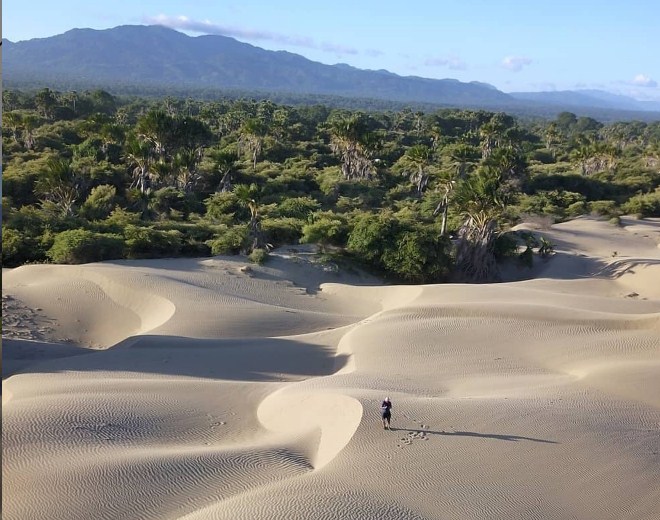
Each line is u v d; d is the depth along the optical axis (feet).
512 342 110.11
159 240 159.33
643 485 61.11
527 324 117.80
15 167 213.46
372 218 177.06
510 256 187.21
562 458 63.98
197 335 113.60
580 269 188.44
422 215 216.54
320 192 256.11
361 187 259.19
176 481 57.36
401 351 105.29
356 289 151.84
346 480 56.29
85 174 217.36
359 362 100.42
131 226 162.09
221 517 49.49
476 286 151.23
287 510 50.39
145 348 104.47
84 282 131.75
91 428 68.18
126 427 70.13
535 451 64.80
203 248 165.68
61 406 72.69
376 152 317.63
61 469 57.93
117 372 92.79
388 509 51.96
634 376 90.22
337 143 310.24
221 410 79.77
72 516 51.31
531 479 59.82
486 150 379.96
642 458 66.18
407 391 83.41
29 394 78.13
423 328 115.44
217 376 96.02
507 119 564.30
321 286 155.74
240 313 125.29
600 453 65.92
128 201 201.77
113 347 107.14
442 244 172.76
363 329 115.96
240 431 74.18
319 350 109.81
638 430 73.31
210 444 69.26
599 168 352.69
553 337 112.06
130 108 501.15
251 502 51.65
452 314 124.16
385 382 88.07
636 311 133.69
